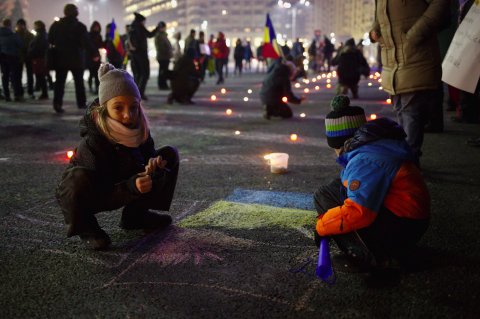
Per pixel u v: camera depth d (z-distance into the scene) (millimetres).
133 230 3596
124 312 2463
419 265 2963
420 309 2471
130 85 2943
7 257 3123
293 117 10016
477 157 5805
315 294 2631
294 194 4480
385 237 2689
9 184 4871
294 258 3096
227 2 156125
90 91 15273
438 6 4547
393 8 4812
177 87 12133
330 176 5129
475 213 3875
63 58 10141
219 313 2441
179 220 3812
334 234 2676
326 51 29000
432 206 4059
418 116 4965
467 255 3104
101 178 3057
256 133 7961
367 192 2514
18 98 12688
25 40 13547
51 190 4664
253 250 3223
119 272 2916
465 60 5016
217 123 9094
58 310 2486
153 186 3211
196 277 2844
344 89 13477
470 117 8391
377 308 2486
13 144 6996
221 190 4625
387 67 5070
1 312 2465
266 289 2691
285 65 9531
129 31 12523
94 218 3268
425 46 4766
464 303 2523
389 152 2580
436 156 5891
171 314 2438
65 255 3156
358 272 2855
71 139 7398
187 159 5984
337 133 2785
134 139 3014
